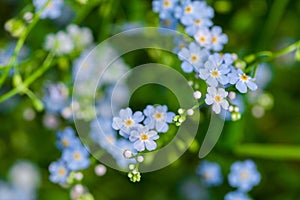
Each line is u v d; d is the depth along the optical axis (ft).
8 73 0.86
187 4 0.77
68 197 1.02
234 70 0.70
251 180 0.91
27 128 1.02
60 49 0.90
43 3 0.84
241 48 0.98
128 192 1.03
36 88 0.93
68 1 0.89
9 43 0.97
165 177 1.03
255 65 0.78
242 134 0.97
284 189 1.05
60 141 0.81
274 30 1.05
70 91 0.89
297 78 1.07
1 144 1.03
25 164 1.03
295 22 1.07
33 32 0.98
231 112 0.75
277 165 1.05
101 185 1.00
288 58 1.06
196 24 0.77
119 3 0.93
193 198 1.03
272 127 1.08
